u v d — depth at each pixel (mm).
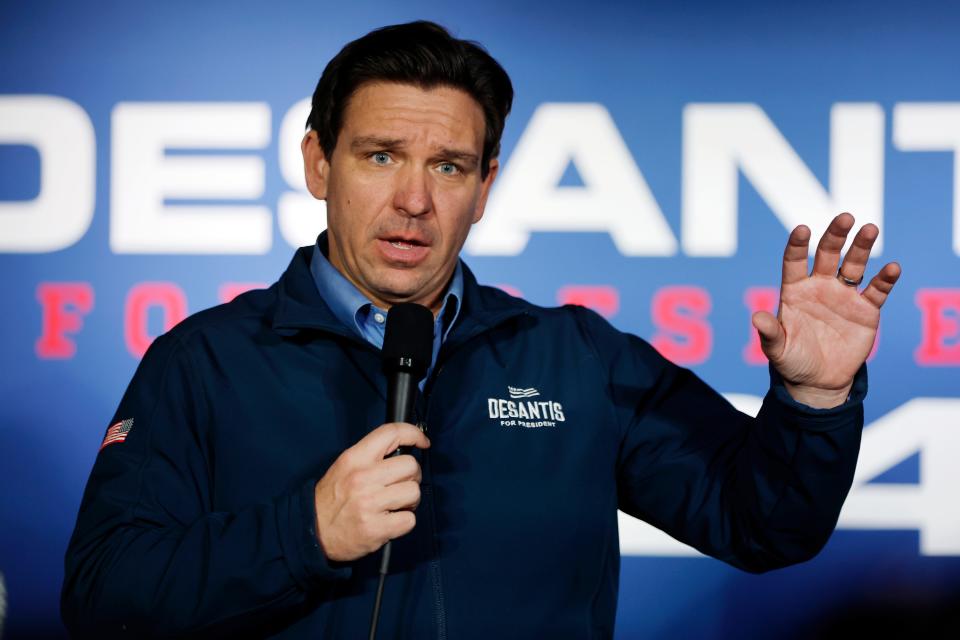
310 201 7492
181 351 3898
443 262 3979
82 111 7461
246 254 7492
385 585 3623
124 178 7465
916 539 7328
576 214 7457
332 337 3977
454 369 4031
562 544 3816
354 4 7508
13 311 7445
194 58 7488
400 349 3520
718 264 7422
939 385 7328
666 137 7441
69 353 7457
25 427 7430
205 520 3504
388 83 3881
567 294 7449
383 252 3896
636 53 7457
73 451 7430
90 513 3666
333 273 4109
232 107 7488
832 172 7383
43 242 7457
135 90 7473
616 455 4086
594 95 7457
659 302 7434
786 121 7402
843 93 7375
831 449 3584
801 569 7375
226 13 7492
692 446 4078
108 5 7465
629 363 4273
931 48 7355
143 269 7477
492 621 3664
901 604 7328
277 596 3383
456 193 3949
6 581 7363
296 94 7500
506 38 7484
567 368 4148
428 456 3830
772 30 7406
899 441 7344
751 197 7414
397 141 3840
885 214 7355
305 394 3846
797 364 3529
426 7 7488
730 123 7414
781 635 7383
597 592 3904
